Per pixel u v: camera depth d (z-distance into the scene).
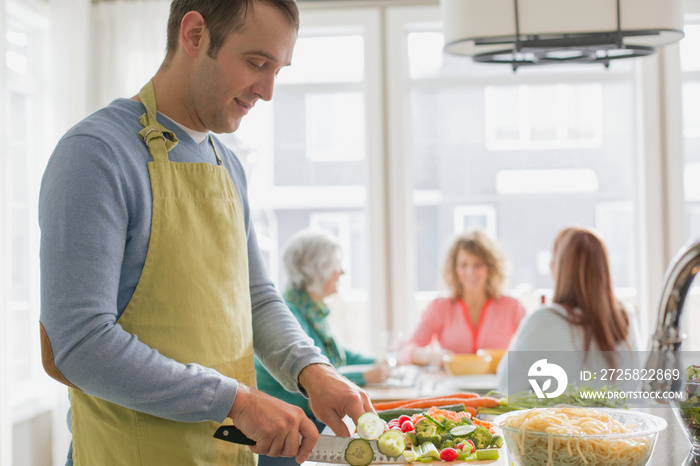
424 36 4.00
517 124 4.00
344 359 2.94
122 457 1.11
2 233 2.86
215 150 1.33
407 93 4.00
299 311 2.79
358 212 4.06
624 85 3.95
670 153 3.78
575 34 1.59
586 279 2.24
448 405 1.63
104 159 1.03
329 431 1.56
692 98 3.89
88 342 0.97
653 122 3.77
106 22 3.79
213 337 1.16
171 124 1.19
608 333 2.20
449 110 4.03
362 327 4.05
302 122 4.07
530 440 1.00
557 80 3.97
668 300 1.16
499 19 1.62
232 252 1.23
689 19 3.83
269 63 1.15
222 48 1.12
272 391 2.44
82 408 1.15
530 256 4.02
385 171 3.92
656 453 1.16
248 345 1.27
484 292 3.45
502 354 2.84
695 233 3.90
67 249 0.98
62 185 1.00
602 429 1.00
